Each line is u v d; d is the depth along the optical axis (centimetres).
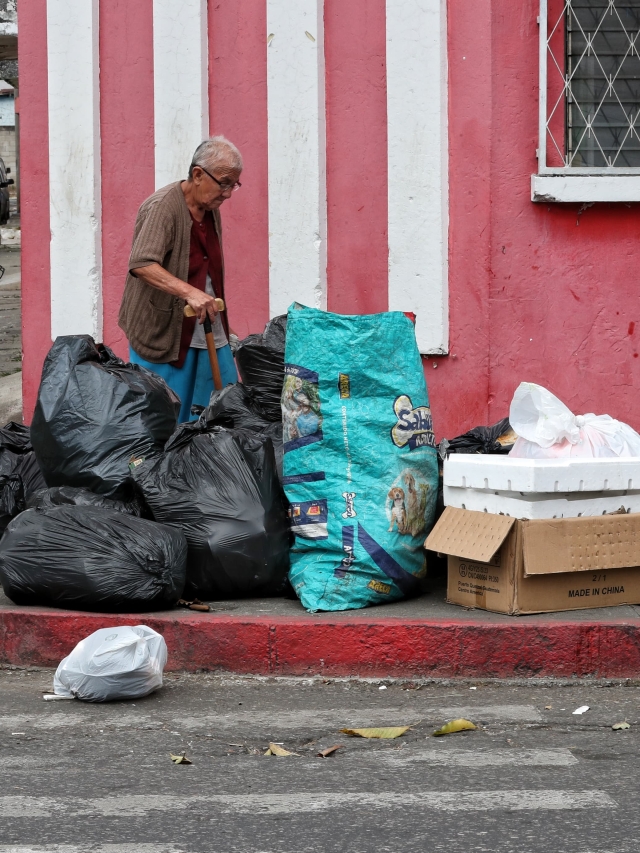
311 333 480
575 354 694
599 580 477
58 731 396
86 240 740
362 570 475
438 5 675
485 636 449
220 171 580
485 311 690
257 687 448
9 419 869
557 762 365
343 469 478
